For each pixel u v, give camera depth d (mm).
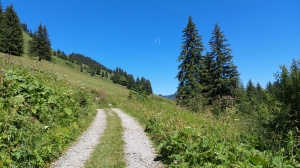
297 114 7215
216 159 5094
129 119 15773
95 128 11766
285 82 7816
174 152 6488
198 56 27766
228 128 7176
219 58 25453
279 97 8047
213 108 11250
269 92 8750
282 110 7633
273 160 4371
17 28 55094
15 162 5102
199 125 8758
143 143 8953
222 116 9109
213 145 5570
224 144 5715
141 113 17328
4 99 6980
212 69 26109
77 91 14789
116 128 12055
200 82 27766
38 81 9812
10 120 5988
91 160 6785
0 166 4695
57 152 6848
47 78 11805
